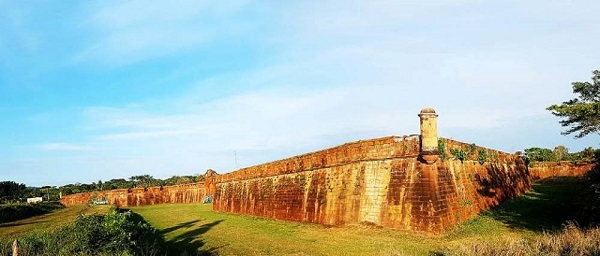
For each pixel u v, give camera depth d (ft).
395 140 72.74
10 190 286.66
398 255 51.67
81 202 250.78
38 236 48.26
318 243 65.57
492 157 95.25
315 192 92.43
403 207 68.13
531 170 160.45
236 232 88.02
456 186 72.54
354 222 77.00
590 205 63.67
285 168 109.50
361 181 78.28
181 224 113.60
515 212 80.28
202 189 230.07
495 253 44.29
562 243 45.73
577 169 153.38
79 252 42.50
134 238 55.52
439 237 61.05
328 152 90.22
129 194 239.50
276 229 87.51
